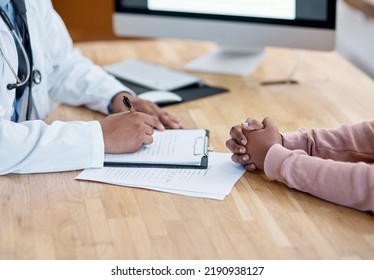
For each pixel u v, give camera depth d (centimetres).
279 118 161
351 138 128
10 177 128
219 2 200
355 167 114
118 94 165
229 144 132
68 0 341
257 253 102
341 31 258
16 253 103
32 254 103
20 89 149
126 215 114
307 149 130
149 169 130
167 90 180
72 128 133
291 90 184
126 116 139
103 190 123
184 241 106
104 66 205
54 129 132
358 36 235
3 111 134
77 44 235
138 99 161
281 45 196
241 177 128
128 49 227
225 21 201
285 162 120
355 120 160
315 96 178
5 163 128
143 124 138
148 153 136
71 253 103
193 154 134
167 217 113
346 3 250
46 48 170
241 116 163
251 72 200
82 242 106
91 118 163
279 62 211
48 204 118
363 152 127
